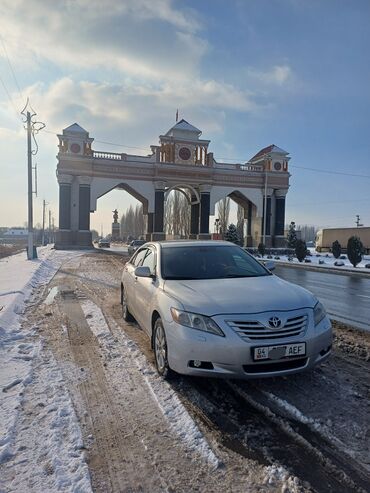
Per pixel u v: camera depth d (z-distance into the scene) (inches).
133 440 121.1
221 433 125.5
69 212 1633.9
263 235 1879.9
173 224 3031.5
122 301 293.0
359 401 149.0
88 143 1667.1
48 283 497.4
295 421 133.3
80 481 100.7
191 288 173.5
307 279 653.9
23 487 98.3
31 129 964.6
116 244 3021.7
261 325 145.7
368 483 101.0
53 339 230.5
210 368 147.4
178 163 1775.3
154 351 183.3
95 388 159.3
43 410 138.8
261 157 1951.3
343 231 1865.2
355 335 249.6
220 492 97.5
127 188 1846.7
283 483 100.6
